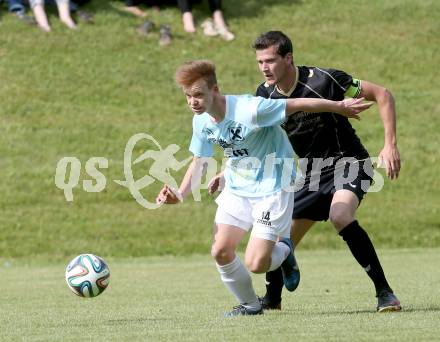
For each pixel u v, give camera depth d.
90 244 50.06
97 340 16.80
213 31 75.38
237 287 20.53
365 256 20.75
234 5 80.69
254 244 19.91
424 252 47.72
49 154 59.16
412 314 19.86
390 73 73.25
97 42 72.62
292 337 16.38
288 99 19.67
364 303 23.81
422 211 55.31
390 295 20.72
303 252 49.12
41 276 38.53
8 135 60.84
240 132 19.72
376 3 83.56
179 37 74.62
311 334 16.75
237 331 17.48
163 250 49.88
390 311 20.53
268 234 19.84
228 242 20.14
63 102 65.44
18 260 47.41
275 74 21.05
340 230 20.95
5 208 53.31
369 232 52.56
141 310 23.48
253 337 16.50
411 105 68.62
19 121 62.56
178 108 66.19
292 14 80.44
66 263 46.75
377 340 15.83
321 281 32.16
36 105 64.56
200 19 77.44
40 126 62.22
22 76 67.56
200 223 53.28
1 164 57.66
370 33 78.81
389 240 51.88
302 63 72.94
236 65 71.88
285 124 21.83
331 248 51.00
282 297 26.16
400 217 54.41
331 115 21.59
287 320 19.23
